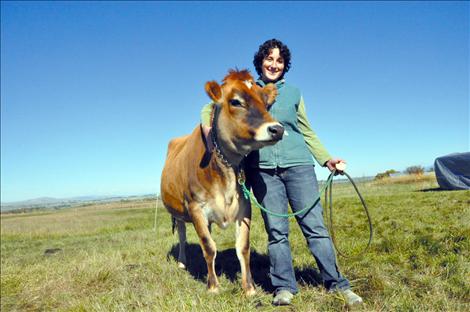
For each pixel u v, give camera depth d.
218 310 3.45
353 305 3.36
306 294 3.74
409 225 6.80
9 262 8.04
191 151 4.35
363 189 20.62
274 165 3.77
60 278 5.48
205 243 4.20
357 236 6.41
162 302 3.78
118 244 9.43
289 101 3.85
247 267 4.05
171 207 5.41
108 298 4.35
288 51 3.99
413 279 3.99
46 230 17.84
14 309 4.62
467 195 10.53
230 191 4.00
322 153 3.96
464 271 4.02
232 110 3.59
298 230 7.43
